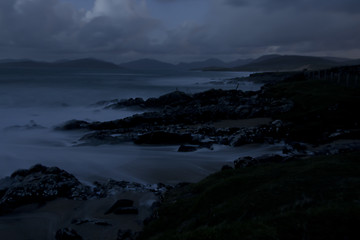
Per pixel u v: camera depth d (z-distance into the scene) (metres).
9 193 19.55
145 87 144.38
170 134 39.78
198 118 58.88
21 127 49.19
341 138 37.31
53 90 111.88
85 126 51.06
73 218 17.56
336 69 126.75
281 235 9.03
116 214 17.70
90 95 103.31
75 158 32.88
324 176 15.31
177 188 22.39
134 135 41.53
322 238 8.70
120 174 27.88
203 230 10.18
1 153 34.66
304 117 49.22
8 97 85.56
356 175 15.02
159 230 14.62
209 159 32.53
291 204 11.98
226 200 15.40
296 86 82.75
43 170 24.44
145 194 21.09
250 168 21.59
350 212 9.72
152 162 31.38
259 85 177.75
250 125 50.78
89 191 22.06
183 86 160.38
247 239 9.02
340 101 54.56
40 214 18.22
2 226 16.70
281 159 24.95
